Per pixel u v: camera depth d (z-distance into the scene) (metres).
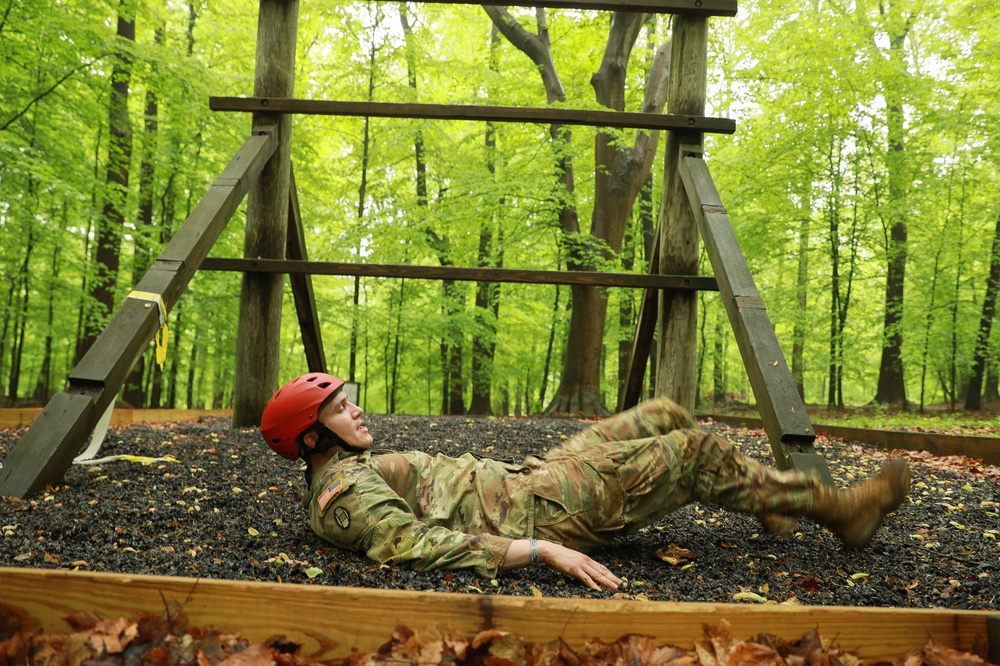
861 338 18.55
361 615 1.91
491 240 19.45
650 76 16.55
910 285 21.11
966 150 16.42
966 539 3.56
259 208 7.02
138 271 15.86
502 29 16.88
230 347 20.11
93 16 13.20
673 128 6.34
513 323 22.00
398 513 2.74
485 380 20.69
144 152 15.80
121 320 4.59
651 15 18.91
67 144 14.20
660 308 7.01
